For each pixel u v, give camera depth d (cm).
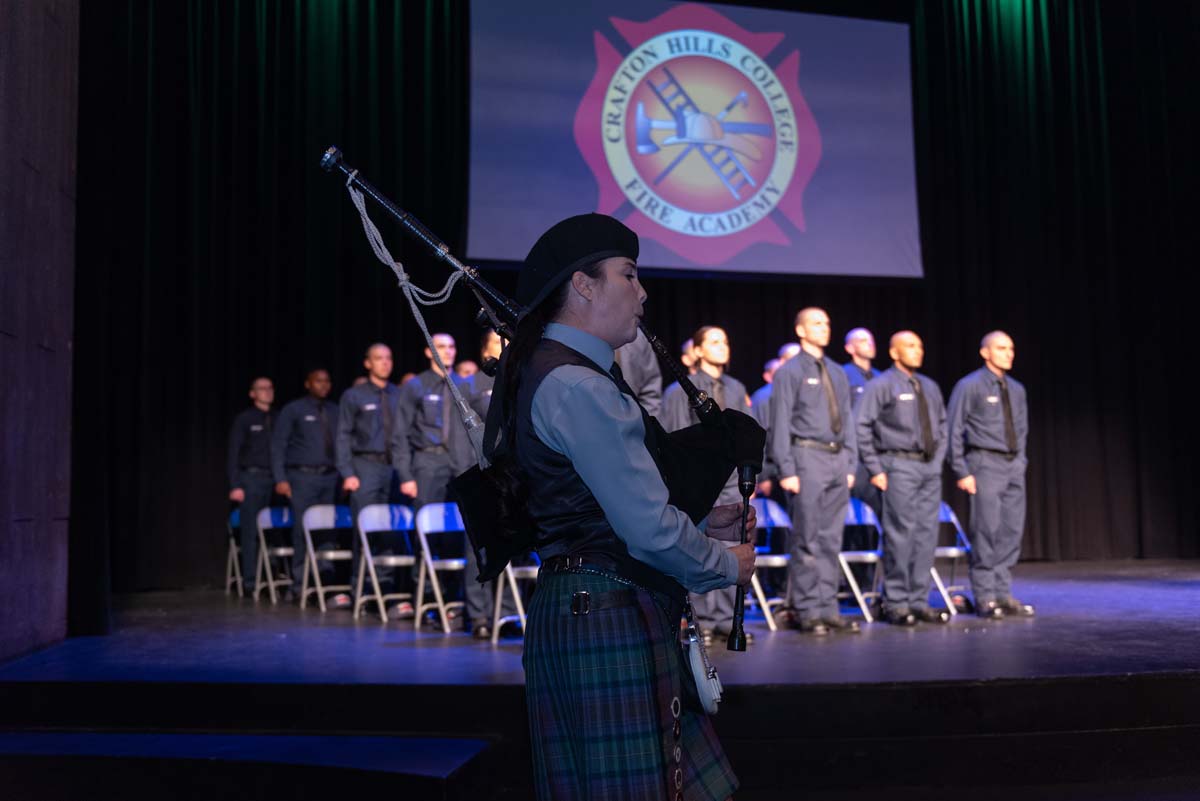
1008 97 950
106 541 519
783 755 351
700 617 520
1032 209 944
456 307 844
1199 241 952
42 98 466
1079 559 942
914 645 451
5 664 418
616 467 154
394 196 844
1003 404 573
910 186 891
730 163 856
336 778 315
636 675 157
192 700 372
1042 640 455
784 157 868
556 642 160
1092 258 959
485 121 823
